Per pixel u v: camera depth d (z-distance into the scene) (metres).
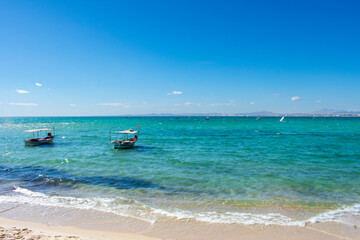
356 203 10.45
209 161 19.80
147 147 28.75
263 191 12.08
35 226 8.16
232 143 32.47
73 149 27.98
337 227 8.16
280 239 7.38
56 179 14.38
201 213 9.30
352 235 7.63
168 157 21.89
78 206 9.99
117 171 16.45
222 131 56.62
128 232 7.79
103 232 7.76
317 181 13.80
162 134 48.03
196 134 47.72
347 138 38.72
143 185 13.18
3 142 36.09
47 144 32.78
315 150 25.50
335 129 63.28
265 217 8.95
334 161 19.55
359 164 18.38
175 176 15.02
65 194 11.67
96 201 10.59
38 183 13.59
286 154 23.06
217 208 9.84
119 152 25.25
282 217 8.95
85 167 17.84
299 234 7.68
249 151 25.09
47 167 17.88
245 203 10.41
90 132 56.88
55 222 8.51
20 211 9.45
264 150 25.73
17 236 7.12
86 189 12.49
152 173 15.84
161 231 7.85
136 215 9.09
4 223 8.35
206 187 12.77
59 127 81.62
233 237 7.48
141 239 7.34
